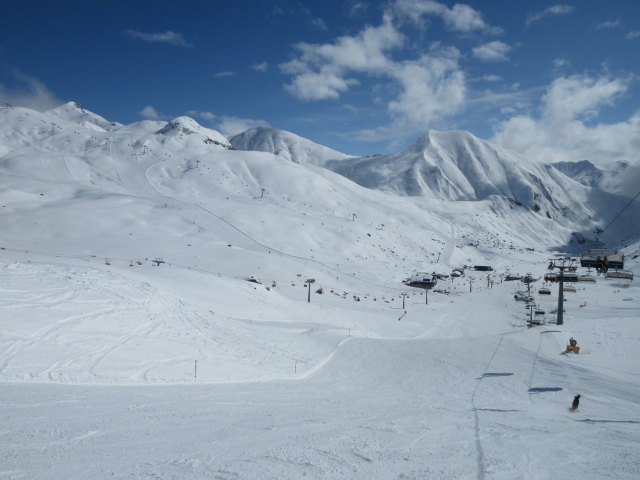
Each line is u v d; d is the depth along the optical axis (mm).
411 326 58000
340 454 10180
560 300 40469
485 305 86188
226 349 26219
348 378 25453
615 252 37156
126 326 23531
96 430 10969
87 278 27703
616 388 20906
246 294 52094
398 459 9992
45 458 8820
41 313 21281
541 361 26719
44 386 15289
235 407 15328
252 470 8828
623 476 8984
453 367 26875
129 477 8141
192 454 9711
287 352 29672
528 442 11742
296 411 15453
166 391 17078
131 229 101875
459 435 12492
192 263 81688
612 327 35906
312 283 83500
